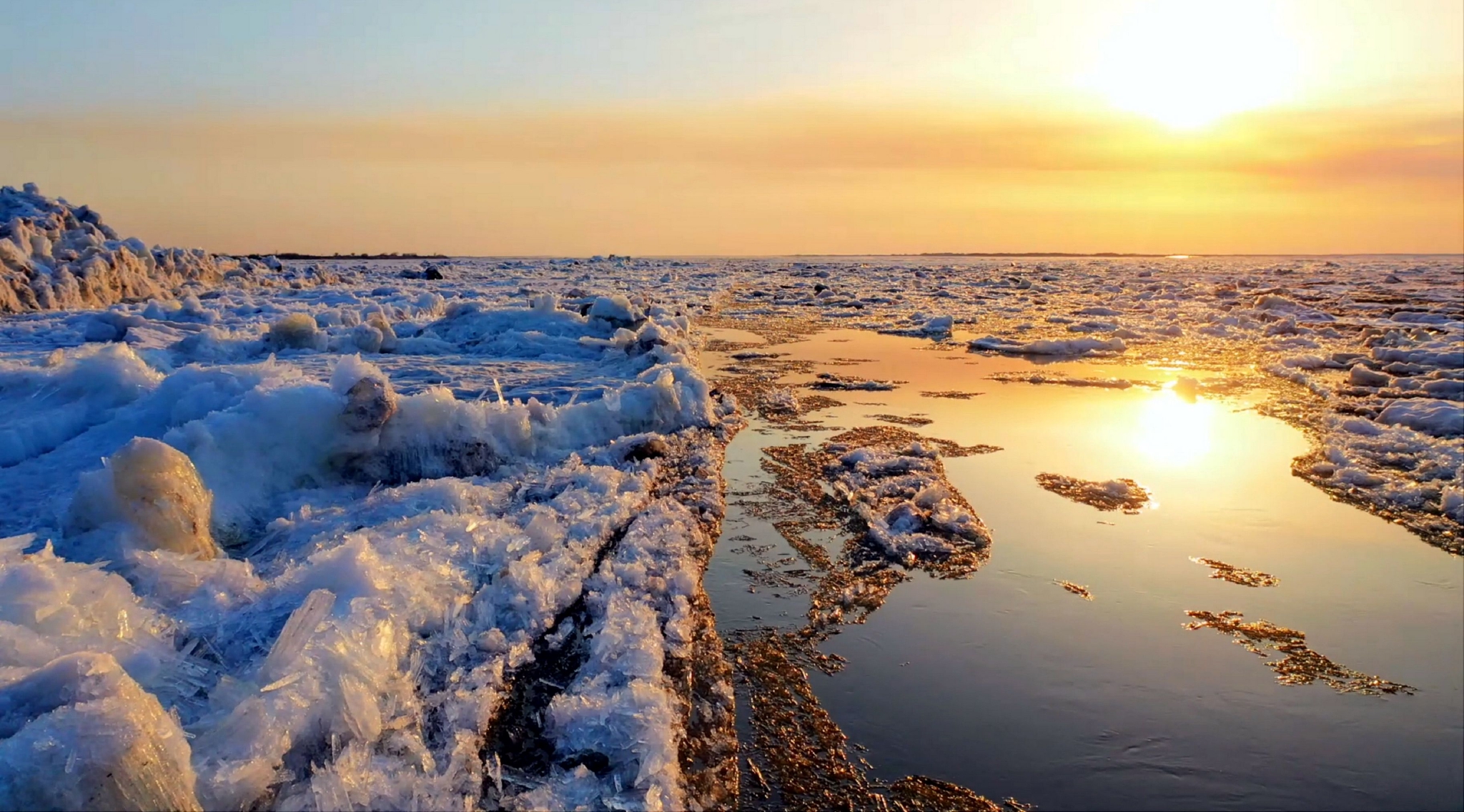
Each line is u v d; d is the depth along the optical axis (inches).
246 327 425.7
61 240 608.1
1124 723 121.4
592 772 101.3
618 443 239.9
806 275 1704.0
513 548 153.6
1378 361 464.8
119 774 72.9
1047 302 968.9
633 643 128.7
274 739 87.3
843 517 201.3
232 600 117.6
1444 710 126.2
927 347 551.8
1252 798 107.0
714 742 113.0
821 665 134.1
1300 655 141.0
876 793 105.4
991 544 185.5
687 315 749.9
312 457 187.3
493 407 223.9
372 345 375.2
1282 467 252.1
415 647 117.9
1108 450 269.0
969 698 126.5
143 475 134.7
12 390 215.5
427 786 91.4
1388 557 182.7
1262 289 1139.3
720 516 198.7
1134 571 172.7
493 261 2859.3
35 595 97.7
